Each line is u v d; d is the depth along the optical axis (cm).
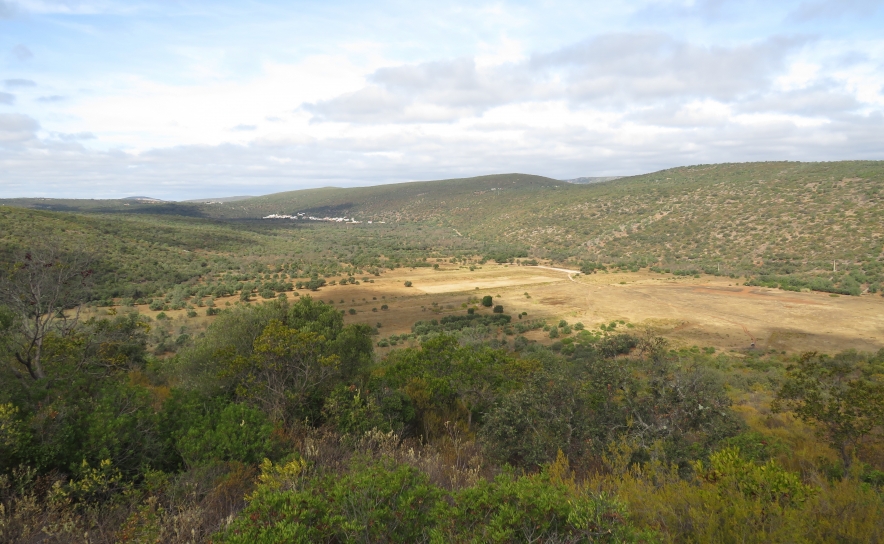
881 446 772
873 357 3434
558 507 459
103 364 1105
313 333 1129
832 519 491
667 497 548
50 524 546
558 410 897
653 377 937
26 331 1019
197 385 1296
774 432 956
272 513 478
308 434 921
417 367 1530
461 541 443
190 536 532
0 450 670
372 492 507
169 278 8356
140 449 805
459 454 912
